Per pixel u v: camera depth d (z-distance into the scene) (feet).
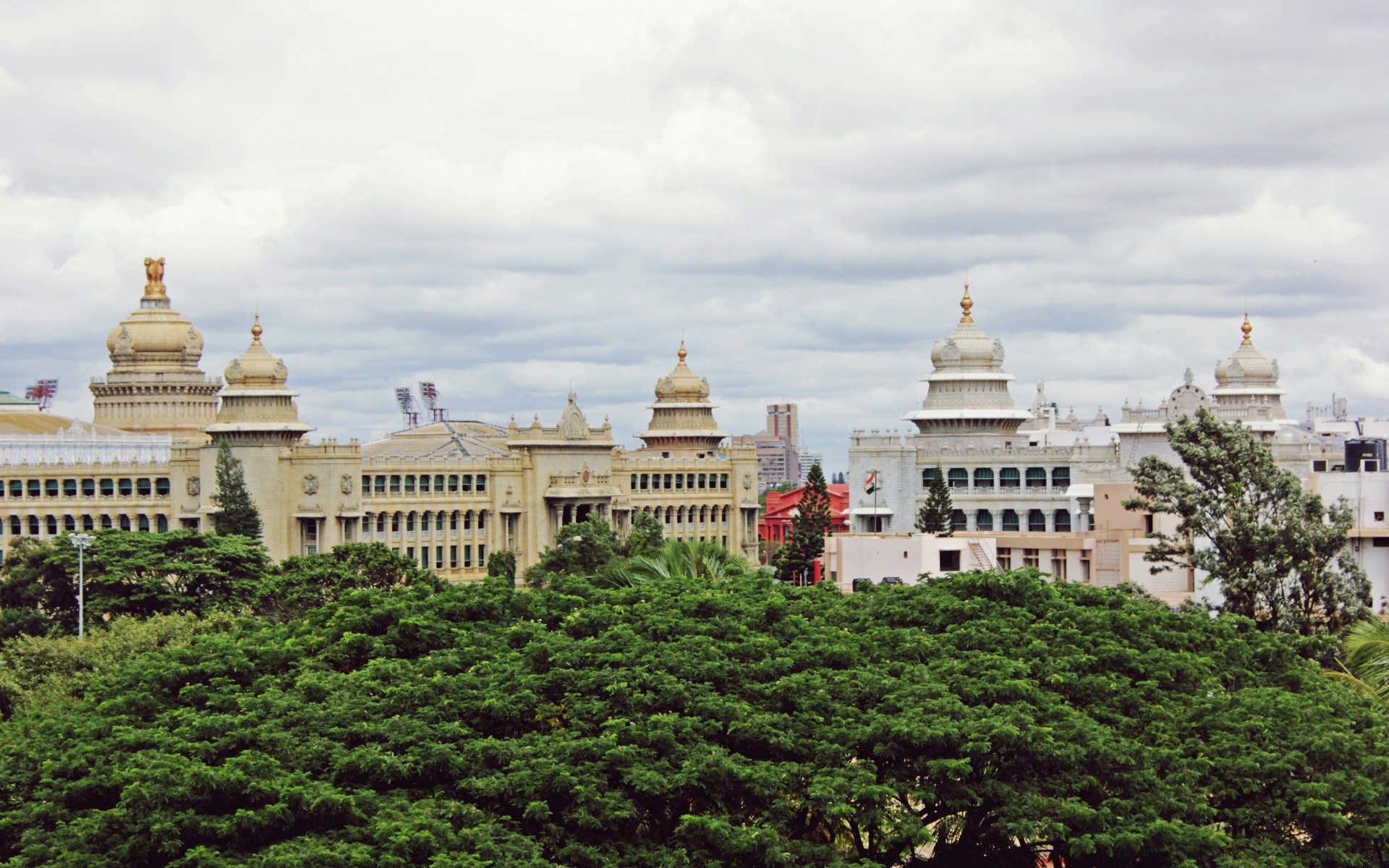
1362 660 363.15
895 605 334.24
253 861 238.27
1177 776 268.82
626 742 265.13
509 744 265.54
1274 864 258.16
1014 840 286.25
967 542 574.97
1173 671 302.86
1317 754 275.59
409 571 568.82
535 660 292.20
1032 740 263.49
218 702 281.95
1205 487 463.83
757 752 271.08
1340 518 454.81
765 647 299.38
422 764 262.06
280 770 254.88
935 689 277.85
